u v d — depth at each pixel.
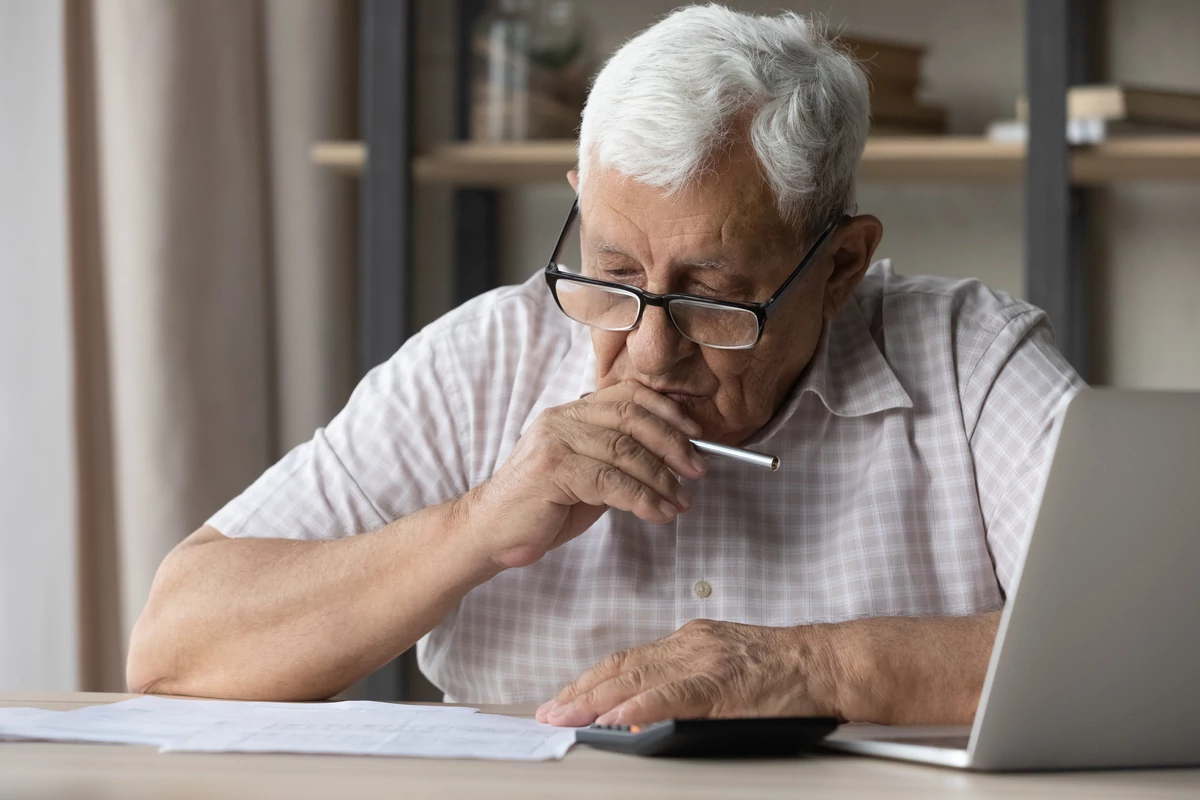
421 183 2.20
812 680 0.92
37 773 0.71
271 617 1.15
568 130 2.17
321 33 2.40
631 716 0.87
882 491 1.31
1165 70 2.23
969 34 2.31
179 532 2.20
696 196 1.10
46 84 2.10
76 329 2.16
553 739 0.85
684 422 1.13
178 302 2.21
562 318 1.42
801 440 1.34
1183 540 0.73
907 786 0.71
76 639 2.13
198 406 2.23
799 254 1.18
